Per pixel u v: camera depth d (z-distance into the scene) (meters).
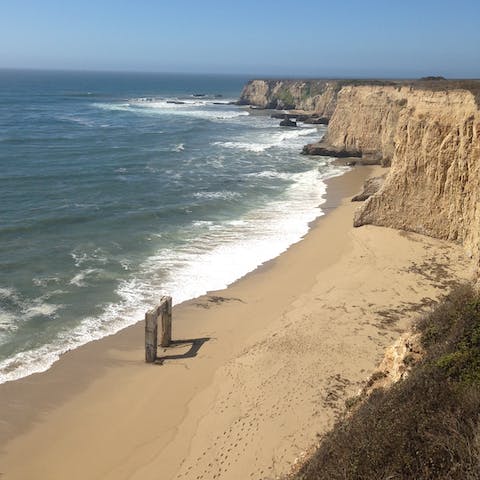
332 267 26.33
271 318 21.28
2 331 20.47
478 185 25.05
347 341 18.81
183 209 37.03
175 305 22.81
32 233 31.48
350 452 9.05
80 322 21.36
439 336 12.62
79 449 14.48
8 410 16.03
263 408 15.39
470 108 26.64
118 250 29.09
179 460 13.84
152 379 17.48
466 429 8.08
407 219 29.95
